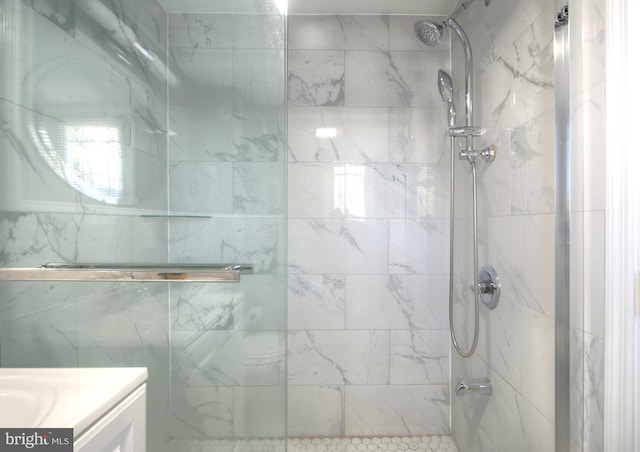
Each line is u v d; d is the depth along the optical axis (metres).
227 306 1.00
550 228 0.92
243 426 1.00
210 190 0.95
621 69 0.70
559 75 0.85
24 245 0.93
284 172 0.96
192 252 0.95
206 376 1.00
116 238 0.94
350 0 1.55
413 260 1.65
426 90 1.65
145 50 0.94
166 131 0.94
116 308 0.99
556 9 0.85
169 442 1.01
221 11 0.94
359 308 1.65
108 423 0.60
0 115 0.92
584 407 0.81
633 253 0.70
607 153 0.73
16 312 0.96
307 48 1.65
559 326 0.86
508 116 1.12
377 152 1.65
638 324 0.70
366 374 1.65
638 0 0.68
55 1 0.92
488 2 1.25
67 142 0.93
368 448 1.57
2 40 0.92
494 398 1.23
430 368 1.65
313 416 1.65
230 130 0.95
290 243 1.66
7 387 0.65
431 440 1.62
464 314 1.47
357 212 1.65
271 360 1.00
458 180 1.52
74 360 0.99
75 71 0.93
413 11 1.63
